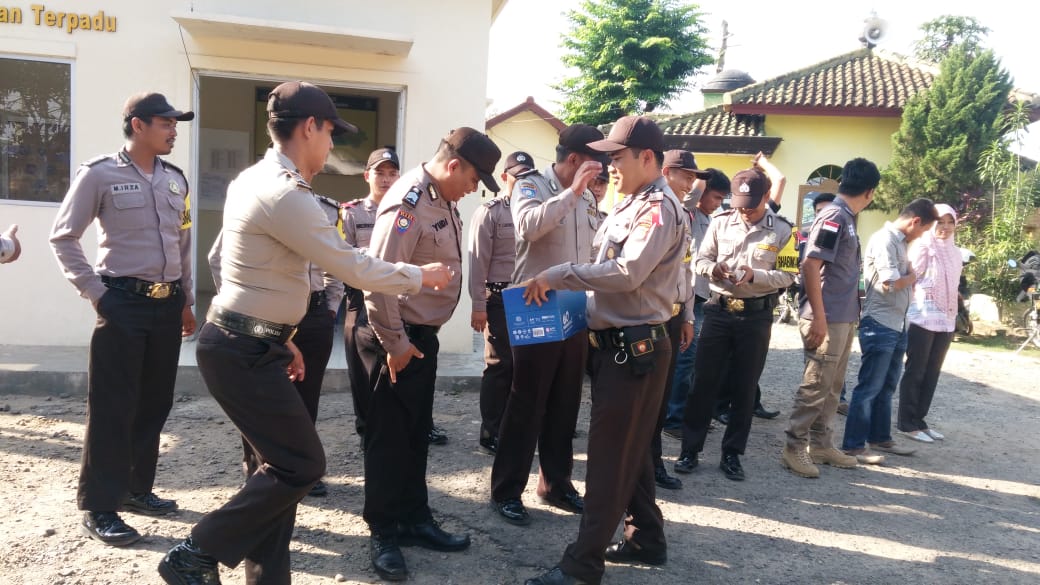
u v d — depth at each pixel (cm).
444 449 486
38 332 629
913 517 420
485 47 686
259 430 255
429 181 312
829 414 494
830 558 362
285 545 271
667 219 292
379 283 256
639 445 307
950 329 568
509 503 380
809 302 452
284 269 254
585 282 294
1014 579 349
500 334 464
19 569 302
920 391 576
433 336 328
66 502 369
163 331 340
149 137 334
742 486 453
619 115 2578
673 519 398
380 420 318
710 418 464
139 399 347
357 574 318
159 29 629
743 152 1357
